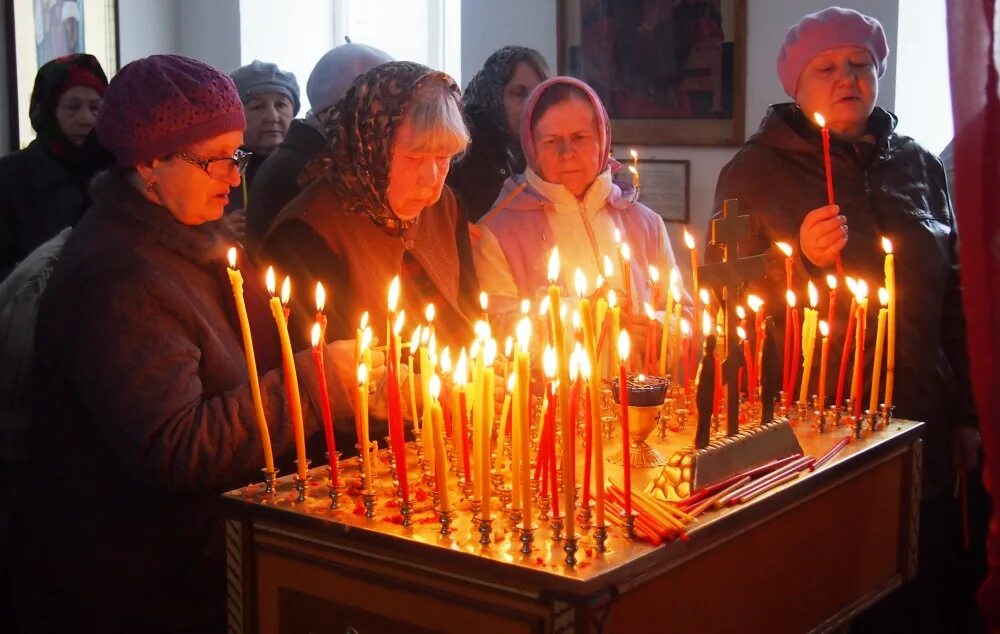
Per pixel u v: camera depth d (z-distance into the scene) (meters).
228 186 1.62
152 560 1.59
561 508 1.30
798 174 2.31
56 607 1.59
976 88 1.14
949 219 2.39
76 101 3.01
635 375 1.61
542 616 1.13
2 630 1.81
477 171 2.87
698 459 1.38
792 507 1.43
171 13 5.02
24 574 1.61
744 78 3.56
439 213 2.01
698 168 3.70
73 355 1.48
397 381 1.28
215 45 4.95
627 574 1.15
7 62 4.23
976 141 1.14
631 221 2.35
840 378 1.76
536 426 1.64
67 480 1.57
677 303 1.85
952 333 2.38
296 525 1.31
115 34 4.70
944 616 2.56
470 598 1.18
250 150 3.38
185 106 1.55
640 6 3.72
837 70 2.28
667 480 1.38
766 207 2.30
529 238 2.24
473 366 1.49
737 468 1.42
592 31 3.83
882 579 1.69
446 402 1.57
